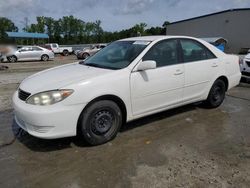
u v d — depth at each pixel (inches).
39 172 128.3
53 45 1387.8
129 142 159.6
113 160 138.9
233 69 229.0
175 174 125.6
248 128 183.0
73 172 128.1
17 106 144.6
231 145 156.6
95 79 146.9
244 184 118.1
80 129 147.0
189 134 172.1
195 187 116.0
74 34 2920.8
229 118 202.4
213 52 212.8
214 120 197.8
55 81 146.9
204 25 1438.2
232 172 127.5
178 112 213.9
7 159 140.3
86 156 142.9
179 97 188.9
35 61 885.2
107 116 154.7
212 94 216.1
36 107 136.7
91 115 147.0
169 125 187.0
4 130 178.1
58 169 130.9
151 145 155.9
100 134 154.1
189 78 191.3
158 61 174.6
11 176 125.0
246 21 1230.3
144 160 138.6
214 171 128.3
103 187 116.5
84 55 1027.9
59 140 161.2
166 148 152.2
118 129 161.6
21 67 627.2
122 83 155.0
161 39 180.7
